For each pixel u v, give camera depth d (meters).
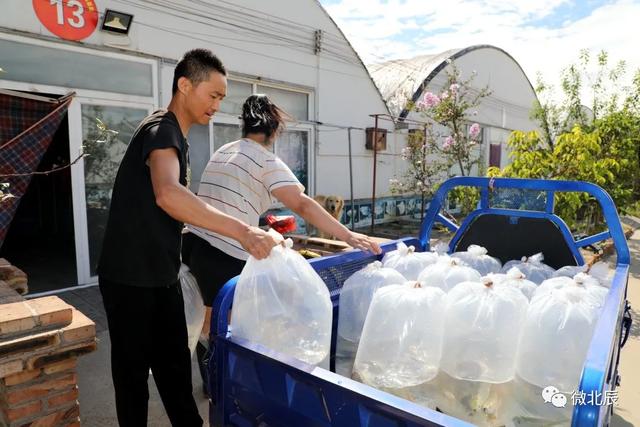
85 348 1.98
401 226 9.91
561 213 4.50
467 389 1.46
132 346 1.86
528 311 1.50
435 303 1.52
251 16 6.80
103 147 5.23
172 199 1.52
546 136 7.65
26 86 4.58
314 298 1.58
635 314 4.39
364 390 1.12
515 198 2.73
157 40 5.62
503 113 14.58
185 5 5.90
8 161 3.90
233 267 2.32
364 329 1.57
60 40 4.76
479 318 1.46
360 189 9.41
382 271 1.91
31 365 1.84
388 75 12.41
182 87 1.83
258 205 2.36
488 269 2.38
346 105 8.75
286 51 7.44
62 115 4.13
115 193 1.81
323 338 1.60
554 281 1.74
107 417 2.65
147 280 1.81
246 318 1.53
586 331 1.38
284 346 1.53
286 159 7.86
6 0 4.39
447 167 8.70
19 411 1.88
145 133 1.73
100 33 5.07
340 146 8.77
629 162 6.28
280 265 1.56
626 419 2.69
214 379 1.53
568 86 7.73
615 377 1.82
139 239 1.78
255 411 1.42
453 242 2.85
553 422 1.39
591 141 4.93
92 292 4.92
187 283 2.45
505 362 1.45
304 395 1.25
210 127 6.57
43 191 8.25
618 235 2.31
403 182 9.91
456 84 6.68
